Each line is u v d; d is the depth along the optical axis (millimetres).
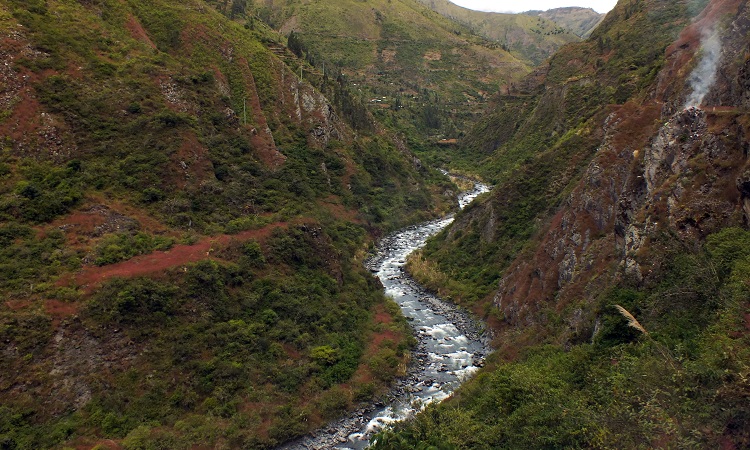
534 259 41031
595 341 23531
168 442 25141
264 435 27078
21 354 25594
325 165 68062
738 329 16641
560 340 29656
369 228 66500
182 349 29672
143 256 33750
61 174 36594
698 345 17484
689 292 20344
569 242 37406
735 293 18031
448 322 43500
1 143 35844
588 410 17219
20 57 41000
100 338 27875
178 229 38656
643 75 58188
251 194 48312
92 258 31750
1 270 28562
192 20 65375
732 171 23219
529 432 18359
